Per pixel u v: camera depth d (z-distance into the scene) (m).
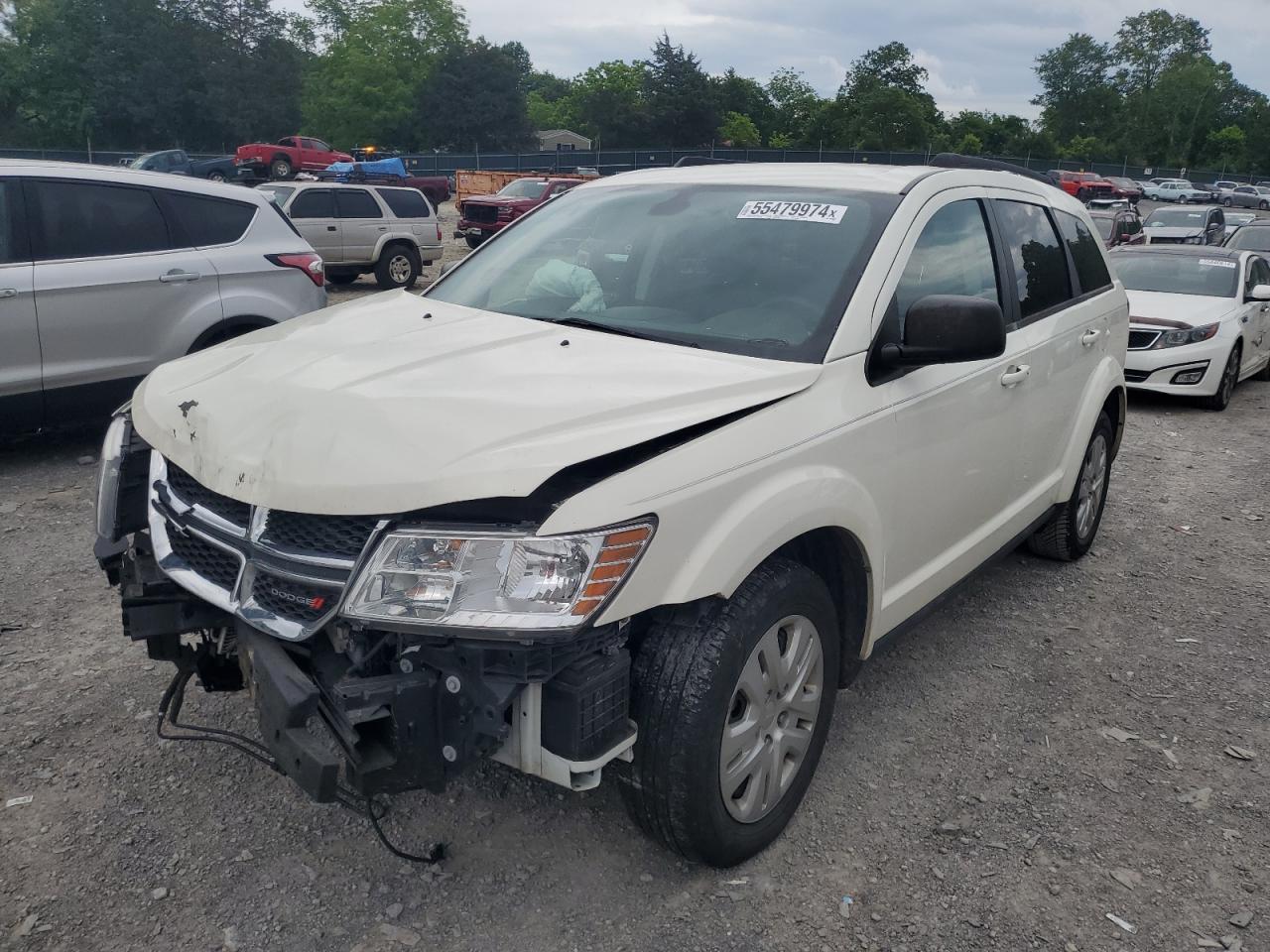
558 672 2.37
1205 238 22.92
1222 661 4.41
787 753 3.00
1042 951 2.67
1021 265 4.33
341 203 16.83
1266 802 3.36
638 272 3.53
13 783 3.21
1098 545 5.92
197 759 3.36
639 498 2.38
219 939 2.61
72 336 6.38
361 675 2.41
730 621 2.62
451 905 2.75
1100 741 3.71
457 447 2.35
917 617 3.72
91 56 73.31
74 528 5.51
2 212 6.18
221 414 2.71
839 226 3.44
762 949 2.64
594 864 2.93
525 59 126.62
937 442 3.48
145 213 6.76
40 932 2.61
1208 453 8.58
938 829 3.15
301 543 2.40
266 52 77.31
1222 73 115.19
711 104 90.50
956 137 99.12
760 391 2.81
